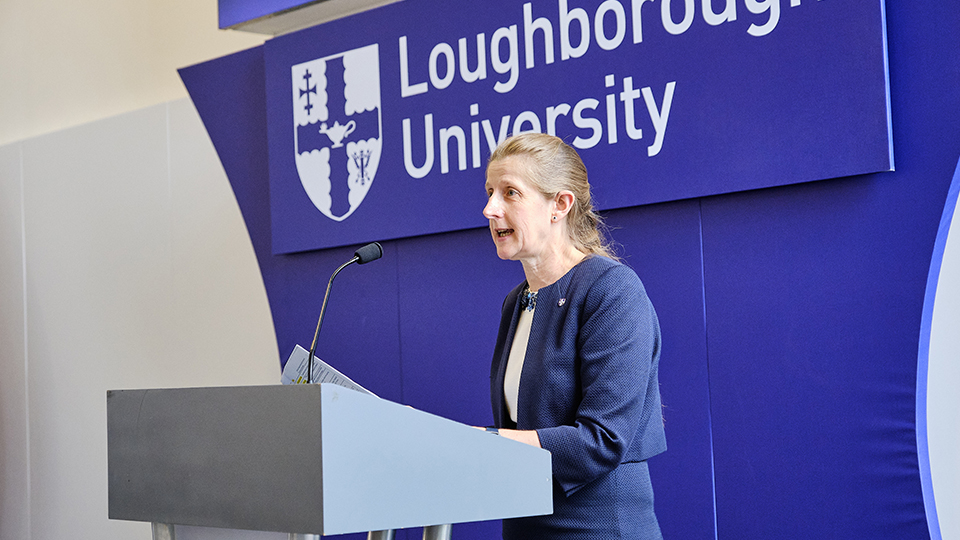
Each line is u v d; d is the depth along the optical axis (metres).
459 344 3.25
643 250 2.77
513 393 1.68
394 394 3.41
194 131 4.11
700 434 2.66
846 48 2.35
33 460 4.67
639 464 1.61
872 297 2.38
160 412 1.24
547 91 2.92
